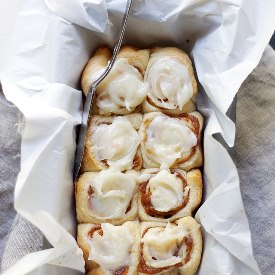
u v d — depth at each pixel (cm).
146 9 51
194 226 48
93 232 48
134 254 48
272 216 54
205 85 50
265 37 49
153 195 49
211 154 49
